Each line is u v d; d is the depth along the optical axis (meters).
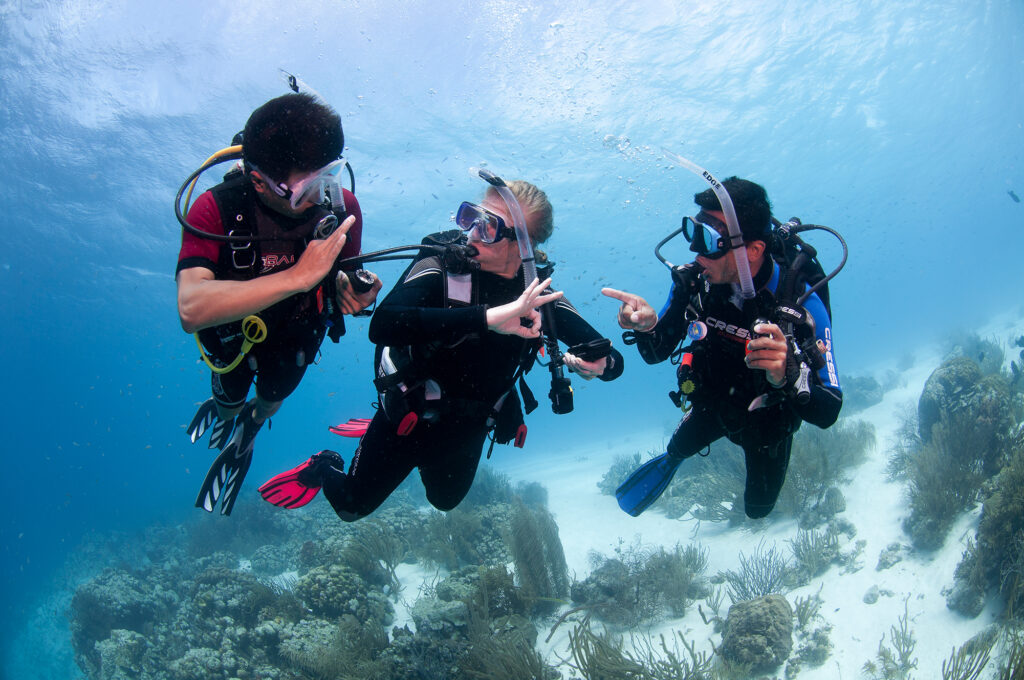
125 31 17.50
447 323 2.05
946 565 6.91
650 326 2.54
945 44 25.50
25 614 17.67
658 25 19.66
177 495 34.69
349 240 2.37
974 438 8.22
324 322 2.45
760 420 2.75
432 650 6.96
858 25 22.45
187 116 19.95
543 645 7.76
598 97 21.11
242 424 3.00
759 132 26.00
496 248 2.30
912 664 5.96
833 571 7.77
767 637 6.43
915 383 18.78
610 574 8.47
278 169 1.96
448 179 23.05
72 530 31.30
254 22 17.70
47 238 26.80
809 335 2.54
